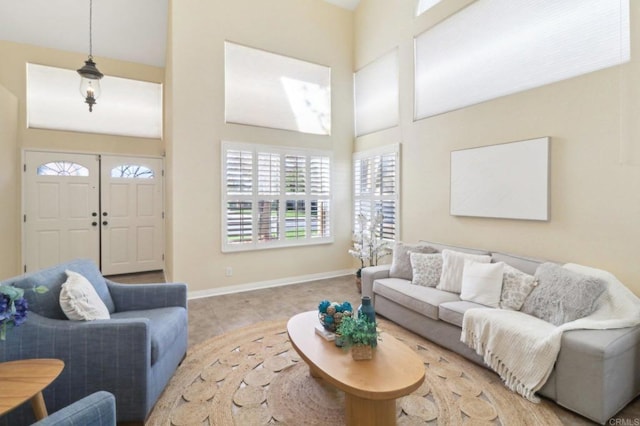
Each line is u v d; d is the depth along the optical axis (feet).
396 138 15.01
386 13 15.52
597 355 5.92
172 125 13.33
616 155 8.12
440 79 12.85
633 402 6.60
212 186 14.06
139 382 5.82
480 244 11.41
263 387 7.21
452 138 12.34
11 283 5.84
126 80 17.16
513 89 10.40
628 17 7.89
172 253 13.52
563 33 9.16
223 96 14.28
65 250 15.93
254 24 15.01
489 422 6.08
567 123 9.04
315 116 16.84
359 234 15.90
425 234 13.55
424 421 6.12
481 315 7.88
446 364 8.19
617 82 8.08
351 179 17.92
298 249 16.37
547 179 9.41
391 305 10.86
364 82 17.12
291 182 16.05
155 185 17.97
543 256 9.63
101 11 14.43
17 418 5.41
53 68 15.52
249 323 10.89
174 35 13.20
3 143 13.61
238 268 14.71
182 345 8.07
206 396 6.88
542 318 7.78
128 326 5.81
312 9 16.63
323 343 6.67
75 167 16.12
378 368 5.70
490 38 11.03
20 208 14.79
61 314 6.30
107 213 16.88
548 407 6.50
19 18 13.98
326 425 6.02
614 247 8.18
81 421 3.57
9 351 5.49
